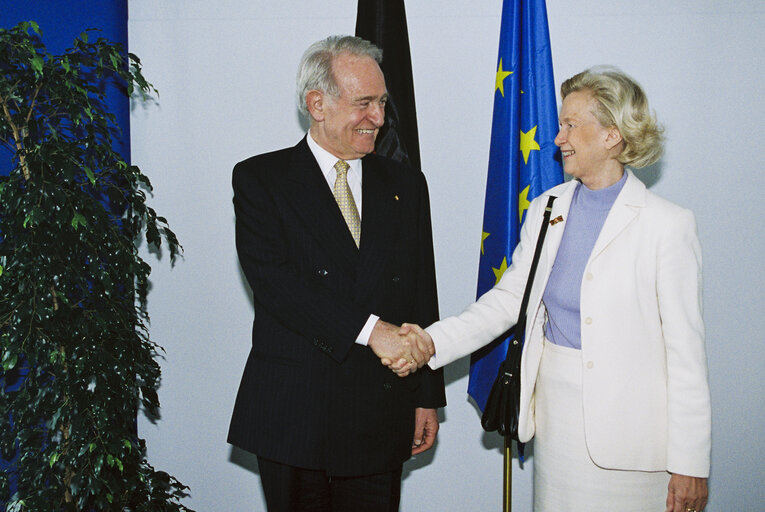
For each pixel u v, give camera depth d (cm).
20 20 250
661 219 173
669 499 173
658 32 267
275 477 198
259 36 270
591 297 176
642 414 174
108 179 245
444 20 270
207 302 278
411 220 209
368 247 197
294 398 193
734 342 276
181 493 284
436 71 272
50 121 234
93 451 209
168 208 275
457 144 275
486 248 256
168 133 272
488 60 271
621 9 267
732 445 279
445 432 284
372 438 196
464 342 206
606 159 182
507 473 245
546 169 248
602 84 179
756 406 277
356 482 206
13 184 204
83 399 206
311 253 194
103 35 259
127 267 220
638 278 174
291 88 272
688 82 268
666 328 172
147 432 282
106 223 218
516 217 248
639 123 176
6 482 215
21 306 202
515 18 248
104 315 214
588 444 175
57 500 212
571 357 181
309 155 202
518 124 248
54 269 202
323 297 189
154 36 269
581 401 178
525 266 205
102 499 216
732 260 273
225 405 282
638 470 175
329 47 199
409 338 193
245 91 272
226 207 275
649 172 272
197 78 271
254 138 273
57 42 255
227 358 280
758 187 271
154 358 279
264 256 195
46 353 204
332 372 193
